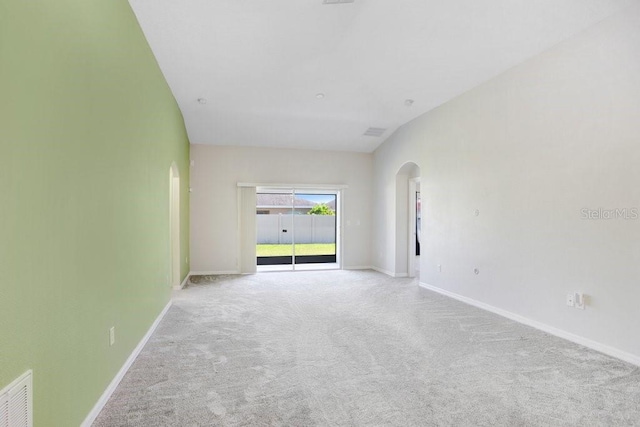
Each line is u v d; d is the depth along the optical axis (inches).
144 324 135.7
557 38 143.2
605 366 116.2
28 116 58.2
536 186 156.0
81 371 78.5
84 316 80.1
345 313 178.9
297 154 310.8
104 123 92.8
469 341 139.0
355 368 114.1
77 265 76.6
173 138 204.5
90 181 83.5
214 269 292.8
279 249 327.6
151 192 147.7
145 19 131.8
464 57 166.7
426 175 239.5
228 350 129.1
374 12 138.0
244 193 297.9
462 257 203.9
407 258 285.3
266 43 158.1
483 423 84.1
